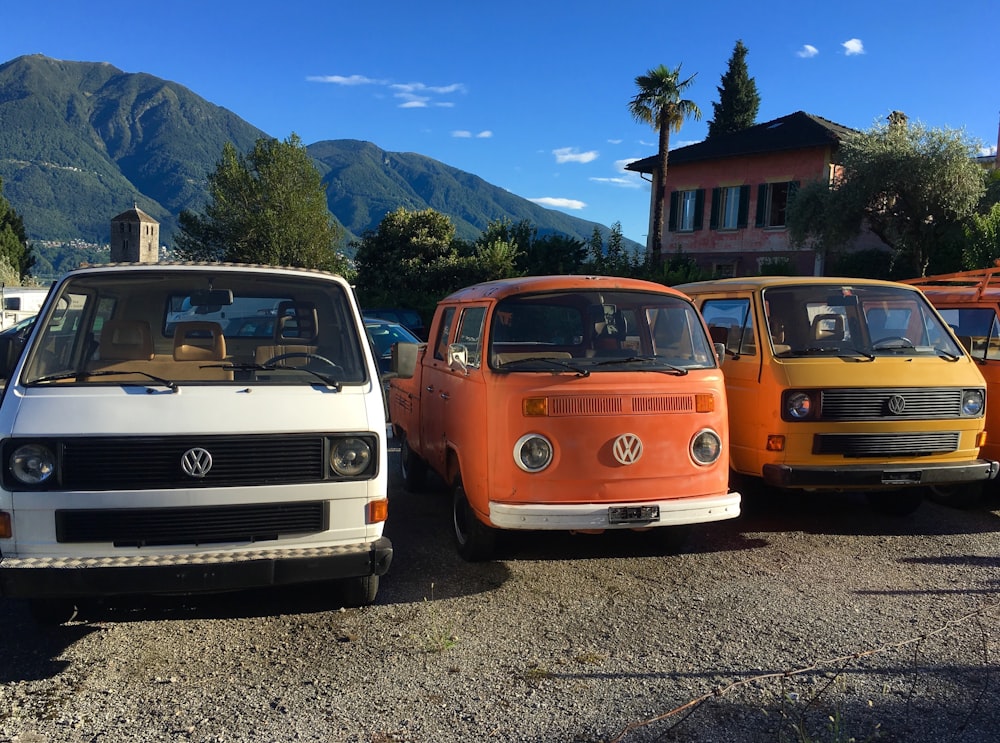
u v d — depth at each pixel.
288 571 4.13
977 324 7.49
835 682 4.00
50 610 4.56
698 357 5.78
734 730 3.54
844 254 27.05
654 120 31.48
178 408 4.18
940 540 6.48
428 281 36.19
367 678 4.04
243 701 3.78
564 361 5.50
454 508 6.17
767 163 31.17
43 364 4.38
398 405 8.45
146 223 80.94
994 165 28.22
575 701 3.81
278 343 5.00
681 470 5.40
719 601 5.12
